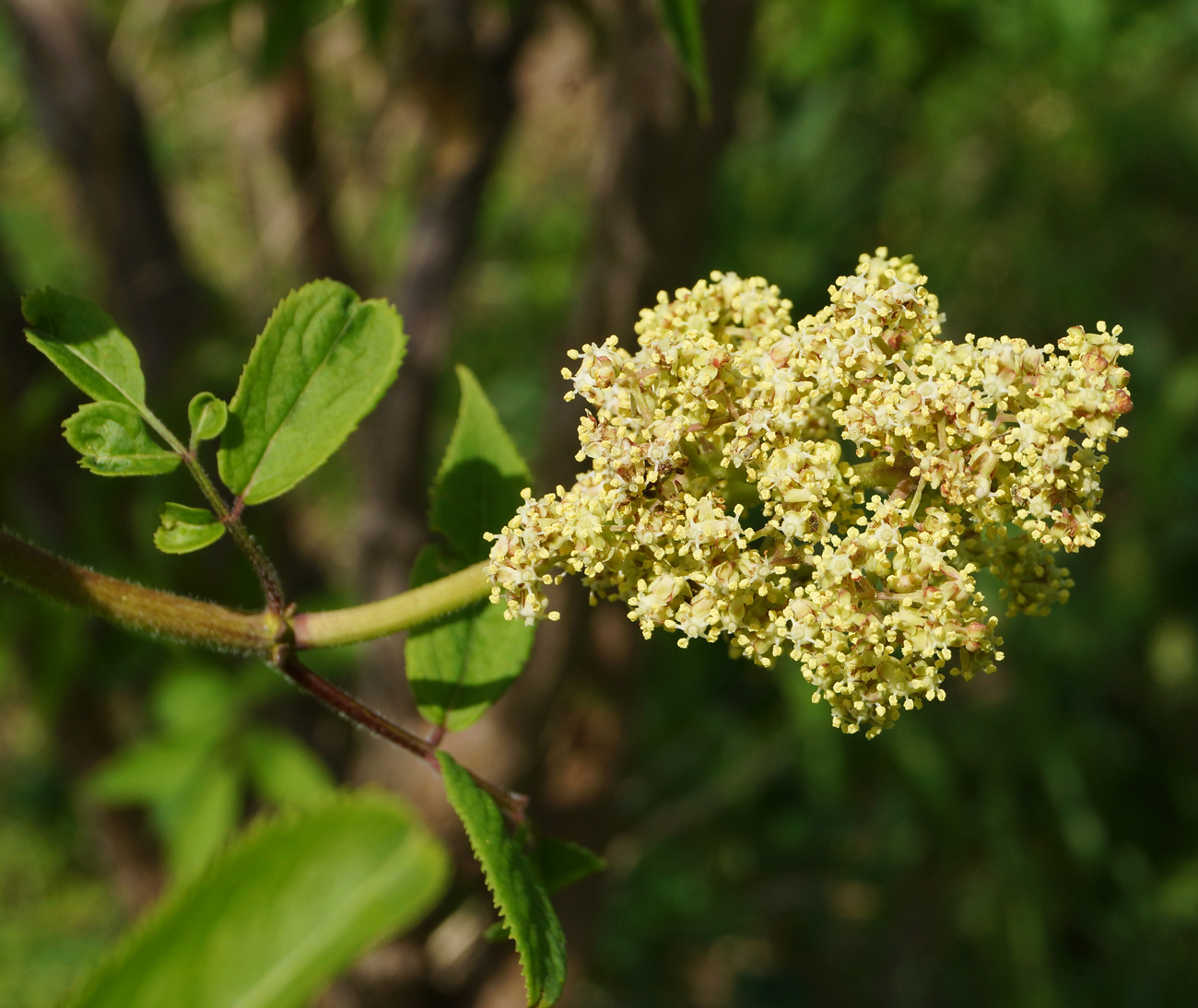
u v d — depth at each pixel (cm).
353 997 498
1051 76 610
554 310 728
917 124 658
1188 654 668
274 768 429
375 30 404
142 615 160
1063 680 667
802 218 659
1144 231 665
